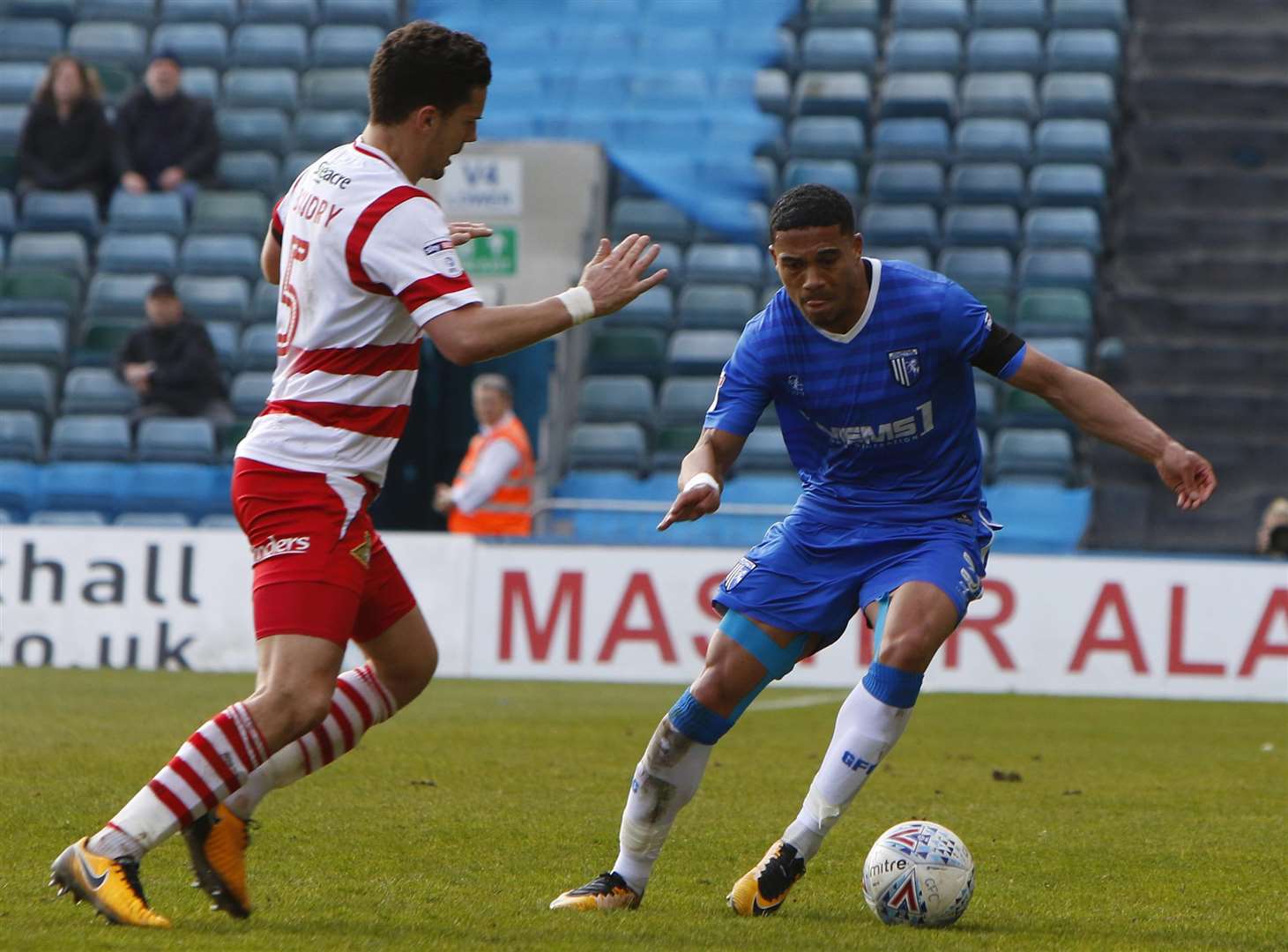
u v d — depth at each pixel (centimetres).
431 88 1414
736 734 3325
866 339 1577
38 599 4666
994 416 5991
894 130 7050
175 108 6706
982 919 1552
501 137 7244
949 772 2778
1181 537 5791
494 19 7819
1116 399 1566
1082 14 7456
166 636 4619
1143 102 7300
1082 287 6475
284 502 1405
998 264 6469
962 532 1596
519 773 2605
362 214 1388
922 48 7394
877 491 1614
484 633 4609
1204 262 6700
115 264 6512
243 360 6169
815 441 1633
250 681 4238
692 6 7750
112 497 5644
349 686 1520
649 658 4541
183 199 6656
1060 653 4453
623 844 1570
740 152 7088
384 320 1411
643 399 6044
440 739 3073
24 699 3638
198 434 5650
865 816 2245
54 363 6203
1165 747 3247
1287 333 6456
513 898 1588
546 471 5778
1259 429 6112
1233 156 7119
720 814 2231
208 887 1411
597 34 7631
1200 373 6269
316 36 7625
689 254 6606
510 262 5578
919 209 6644
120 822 1370
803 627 1577
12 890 1529
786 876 1546
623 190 6944
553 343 5994
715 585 4522
